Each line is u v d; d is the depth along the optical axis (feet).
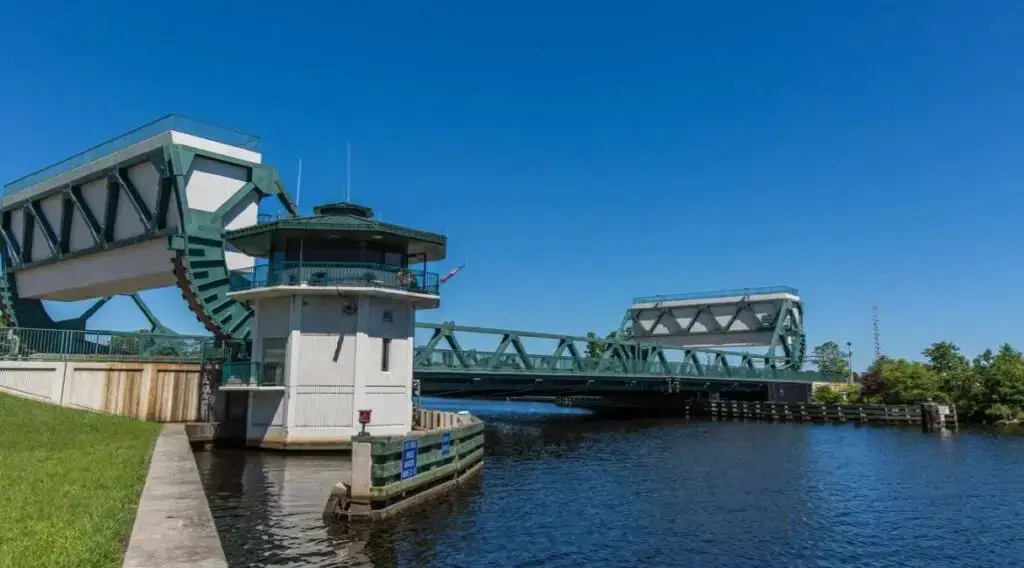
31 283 158.30
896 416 239.30
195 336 134.82
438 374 147.23
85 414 104.27
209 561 35.12
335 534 55.31
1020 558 61.36
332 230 104.37
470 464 92.89
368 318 104.53
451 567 49.47
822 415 254.88
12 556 31.99
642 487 93.40
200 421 119.85
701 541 63.93
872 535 68.64
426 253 121.60
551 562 53.78
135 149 125.90
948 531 70.95
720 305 318.86
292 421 101.40
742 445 158.51
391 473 62.39
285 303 105.40
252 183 129.90
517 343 174.40
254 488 72.59
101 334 131.23
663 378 231.30
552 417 286.05
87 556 33.45
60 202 147.95
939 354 306.76
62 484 52.24
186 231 118.62
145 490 53.83
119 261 135.44
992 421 243.60
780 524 72.18
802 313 327.67
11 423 85.92
